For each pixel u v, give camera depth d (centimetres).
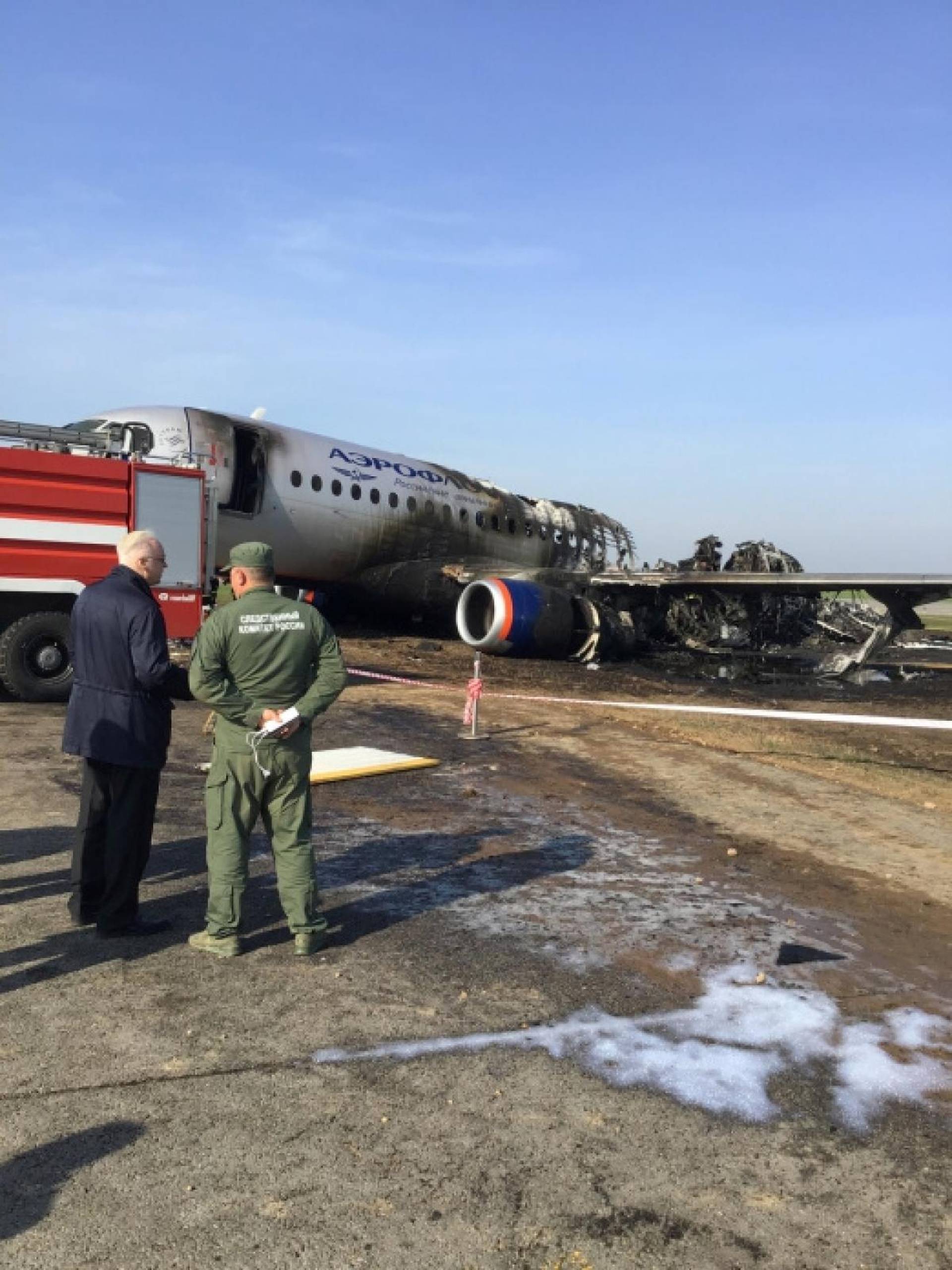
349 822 625
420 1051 329
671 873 546
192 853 547
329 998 368
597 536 2411
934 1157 279
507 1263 227
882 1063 335
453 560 1981
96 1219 238
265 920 451
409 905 476
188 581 1098
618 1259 230
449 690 1317
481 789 737
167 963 398
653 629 2261
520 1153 272
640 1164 269
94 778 429
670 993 384
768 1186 262
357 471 1769
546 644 1738
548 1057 329
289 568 1720
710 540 2419
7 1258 223
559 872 539
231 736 394
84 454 1077
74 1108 288
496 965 406
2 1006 354
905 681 1822
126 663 404
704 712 1241
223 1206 245
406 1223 240
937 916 491
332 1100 296
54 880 494
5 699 1089
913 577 1583
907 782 838
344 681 407
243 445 1616
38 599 1053
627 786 770
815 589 1758
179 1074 309
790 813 700
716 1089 312
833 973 412
